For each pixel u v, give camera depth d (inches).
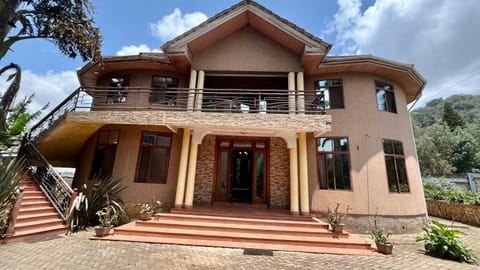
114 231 255.4
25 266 164.1
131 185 350.0
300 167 334.3
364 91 368.5
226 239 247.9
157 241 237.8
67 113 329.7
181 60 360.5
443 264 202.1
